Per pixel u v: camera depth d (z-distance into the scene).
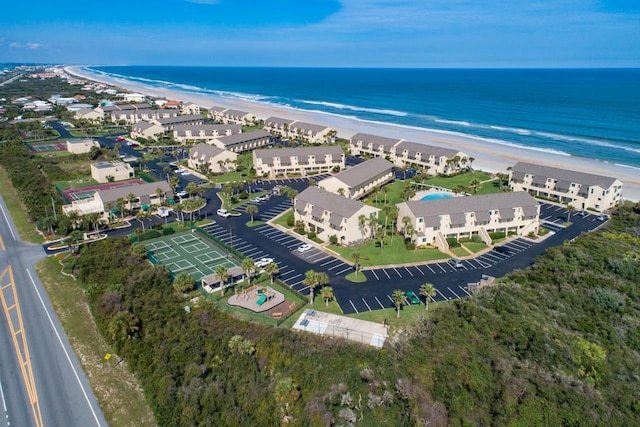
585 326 74.31
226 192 143.00
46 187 150.00
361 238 109.94
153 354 68.31
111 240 104.31
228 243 109.44
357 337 70.69
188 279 84.06
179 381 63.53
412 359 64.25
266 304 80.19
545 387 60.25
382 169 157.25
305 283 80.06
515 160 196.62
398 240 111.38
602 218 124.69
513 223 114.31
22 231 117.94
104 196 125.31
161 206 134.50
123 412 59.91
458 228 110.19
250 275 92.38
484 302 77.75
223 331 72.44
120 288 82.62
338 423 56.59
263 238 112.88
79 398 61.91
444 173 171.38
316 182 160.12
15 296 86.94
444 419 58.09
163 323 75.12
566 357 65.62
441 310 75.75
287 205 138.38
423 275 93.25
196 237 113.25
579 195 134.75
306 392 61.34
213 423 58.25
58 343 73.19
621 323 75.75
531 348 67.00
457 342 67.62
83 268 92.12
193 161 183.50
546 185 143.12
